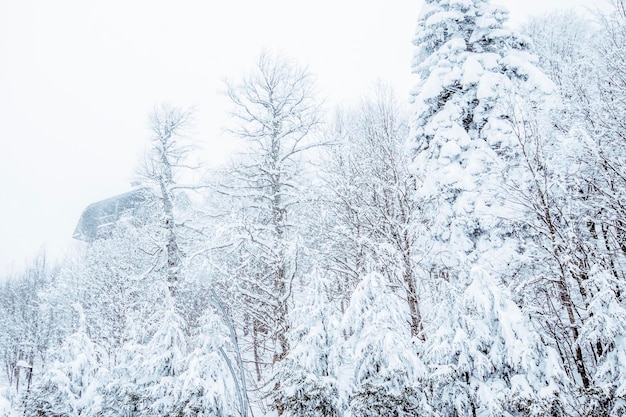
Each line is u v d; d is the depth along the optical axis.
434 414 6.95
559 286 9.58
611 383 6.57
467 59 13.66
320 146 15.02
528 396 6.36
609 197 8.89
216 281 14.27
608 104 9.02
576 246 8.62
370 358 7.54
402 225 11.41
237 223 12.22
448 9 15.06
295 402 7.68
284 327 11.74
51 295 27.45
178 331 10.73
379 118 15.73
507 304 7.40
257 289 14.96
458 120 13.60
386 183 12.91
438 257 11.60
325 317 8.63
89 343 11.69
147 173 19.67
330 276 12.69
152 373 10.18
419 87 15.54
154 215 21.52
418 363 7.31
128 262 24.62
